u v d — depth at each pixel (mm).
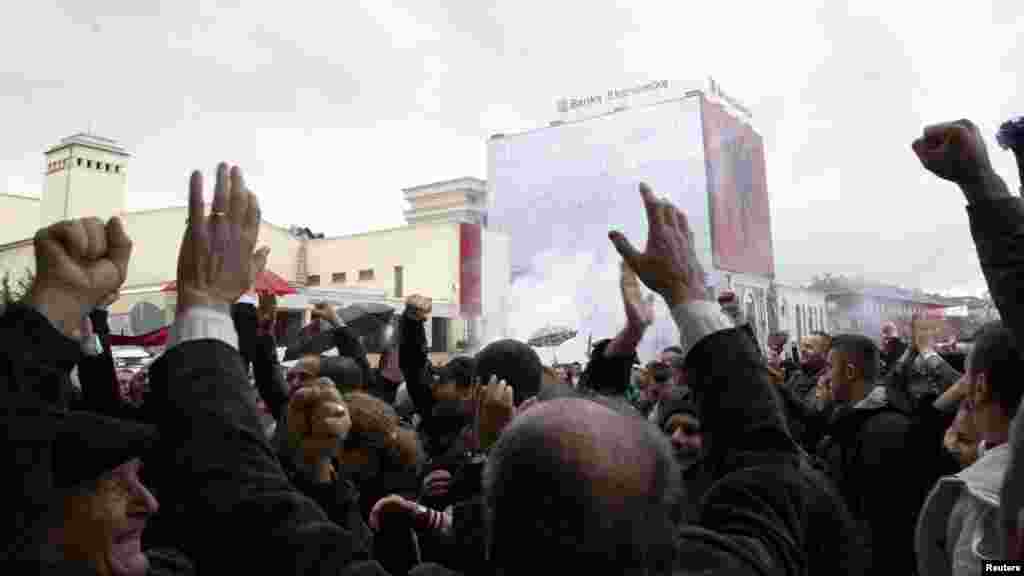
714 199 47125
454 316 37031
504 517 1035
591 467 1000
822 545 1506
